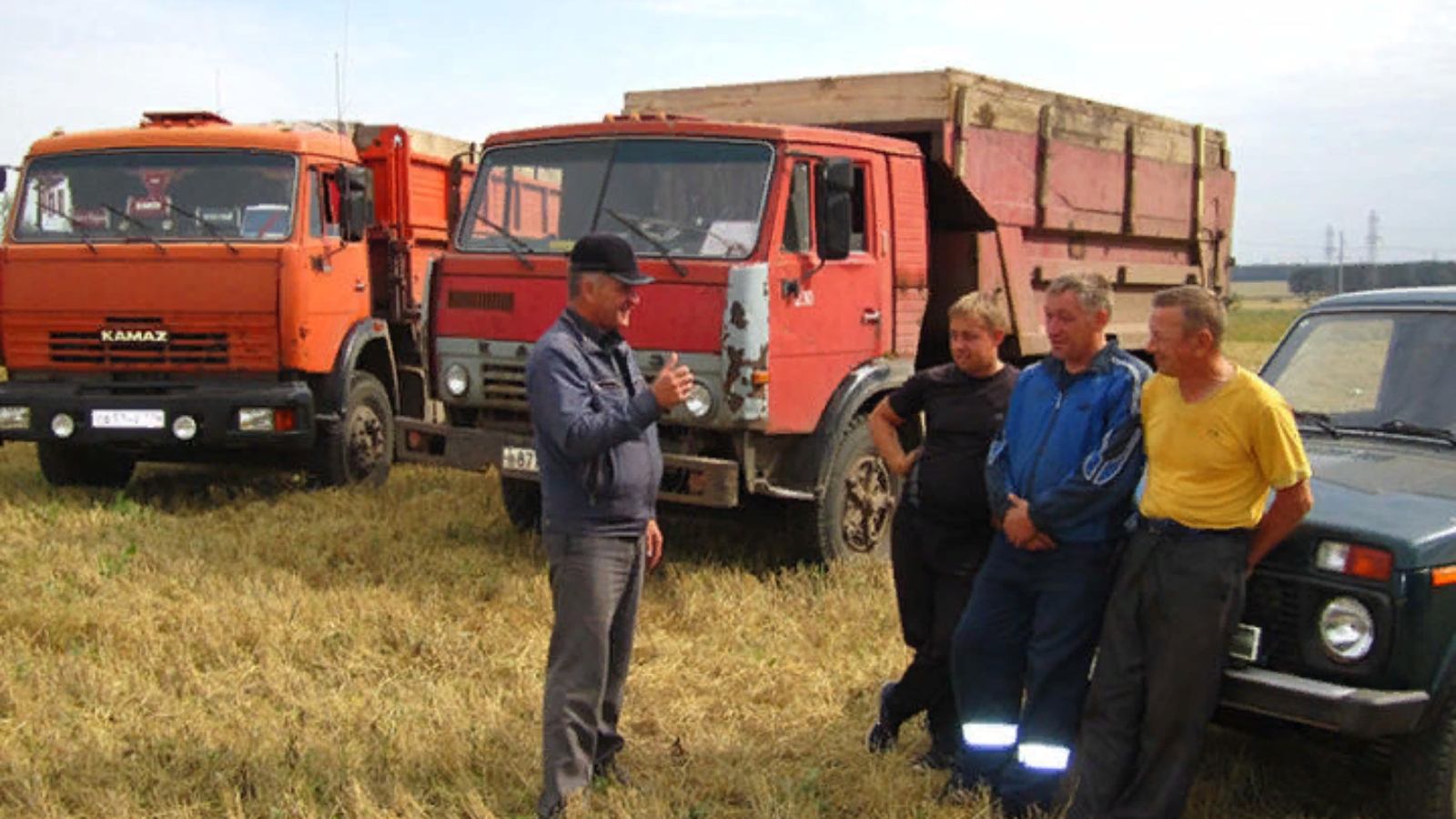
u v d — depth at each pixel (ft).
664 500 25.31
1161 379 14.65
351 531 29.50
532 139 27.45
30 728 17.44
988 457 15.98
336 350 34.14
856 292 27.22
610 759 16.25
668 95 34.14
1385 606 14.14
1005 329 16.57
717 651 21.97
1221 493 14.06
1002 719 15.98
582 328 14.92
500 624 22.85
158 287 32.07
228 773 16.05
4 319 32.60
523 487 29.45
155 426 31.71
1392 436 17.89
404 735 17.47
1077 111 34.35
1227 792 16.44
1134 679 14.58
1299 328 20.26
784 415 25.39
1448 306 18.63
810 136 25.88
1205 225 41.75
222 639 21.22
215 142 33.01
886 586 25.70
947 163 29.81
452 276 27.53
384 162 38.47
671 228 25.64
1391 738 14.93
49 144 33.30
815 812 15.56
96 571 25.27
